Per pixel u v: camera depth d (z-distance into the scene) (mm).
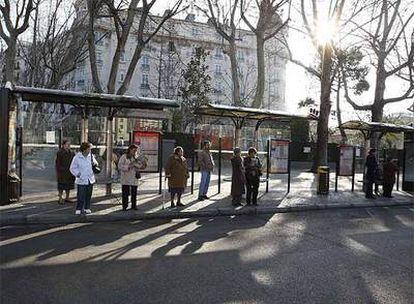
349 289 6281
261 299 5762
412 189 20453
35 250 8141
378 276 6988
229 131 25625
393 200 17172
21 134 13250
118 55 20078
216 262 7641
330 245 9289
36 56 31125
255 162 14312
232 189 14086
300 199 15945
